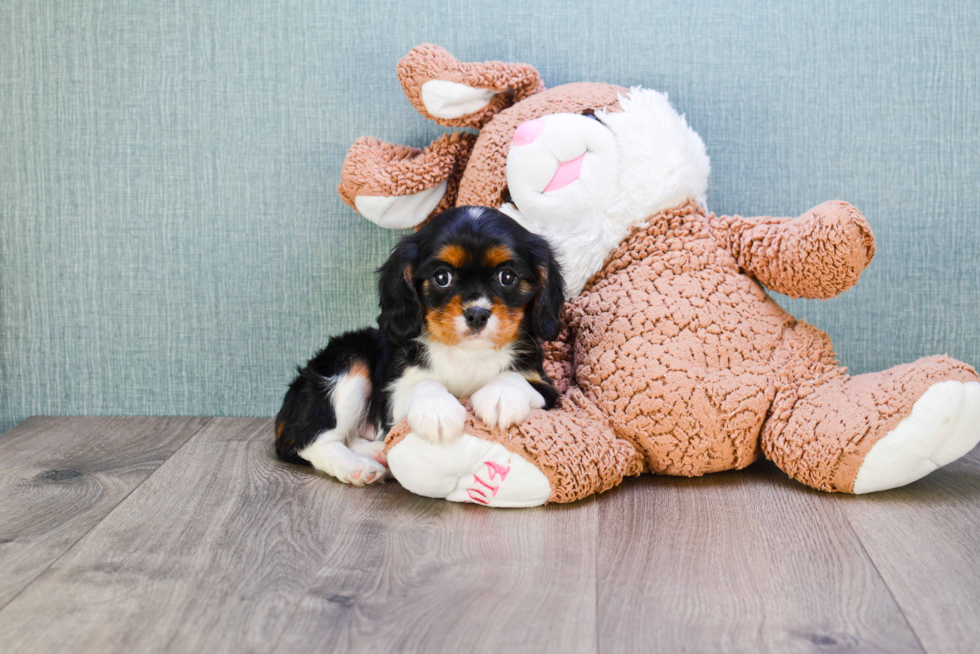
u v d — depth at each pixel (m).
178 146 2.05
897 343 2.01
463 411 1.44
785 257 1.60
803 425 1.51
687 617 1.08
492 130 1.79
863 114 1.95
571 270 1.70
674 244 1.68
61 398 2.14
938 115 1.94
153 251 2.09
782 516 1.41
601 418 1.57
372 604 1.12
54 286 2.12
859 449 1.45
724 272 1.67
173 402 2.13
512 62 1.94
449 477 1.45
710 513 1.43
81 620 1.08
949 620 1.06
